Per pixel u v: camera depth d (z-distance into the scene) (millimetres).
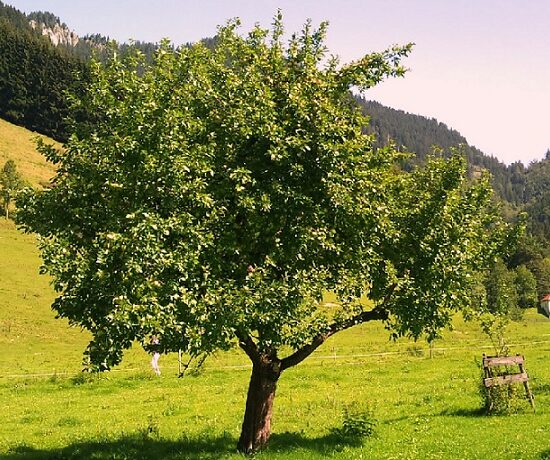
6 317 65875
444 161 19984
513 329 82250
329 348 60719
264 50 18078
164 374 43750
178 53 18109
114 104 16719
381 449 18250
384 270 17828
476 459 16188
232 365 49188
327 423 23266
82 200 16750
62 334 65438
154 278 14023
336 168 16234
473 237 19297
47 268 15070
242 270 16047
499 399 23312
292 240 16016
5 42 182625
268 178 16531
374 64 18094
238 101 16578
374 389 33594
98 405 31391
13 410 30156
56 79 182125
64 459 19062
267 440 18484
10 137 159125
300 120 16141
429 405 26797
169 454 18688
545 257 191375
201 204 15078
